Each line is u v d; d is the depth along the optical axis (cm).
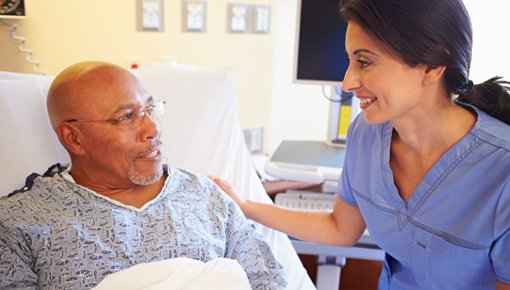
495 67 160
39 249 92
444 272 100
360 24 80
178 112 144
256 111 210
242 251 112
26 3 156
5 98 107
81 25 170
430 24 77
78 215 98
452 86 87
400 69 81
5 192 108
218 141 155
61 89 98
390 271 118
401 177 105
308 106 222
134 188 107
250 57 200
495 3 157
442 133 93
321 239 128
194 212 109
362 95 88
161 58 185
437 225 97
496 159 89
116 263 94
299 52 166
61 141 102
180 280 91
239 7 190
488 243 91
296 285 124
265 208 130
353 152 116
